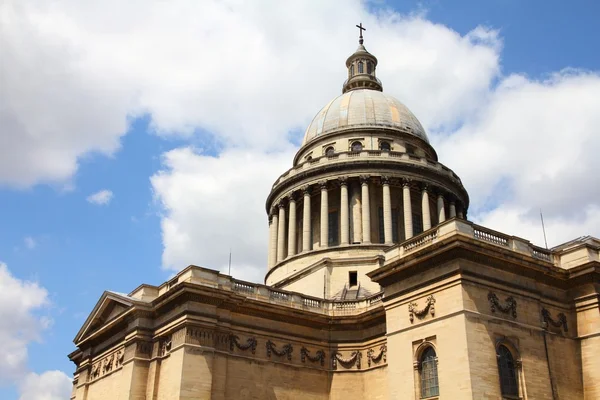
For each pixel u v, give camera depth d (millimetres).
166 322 68688
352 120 103750
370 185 94875
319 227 96375
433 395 57250
